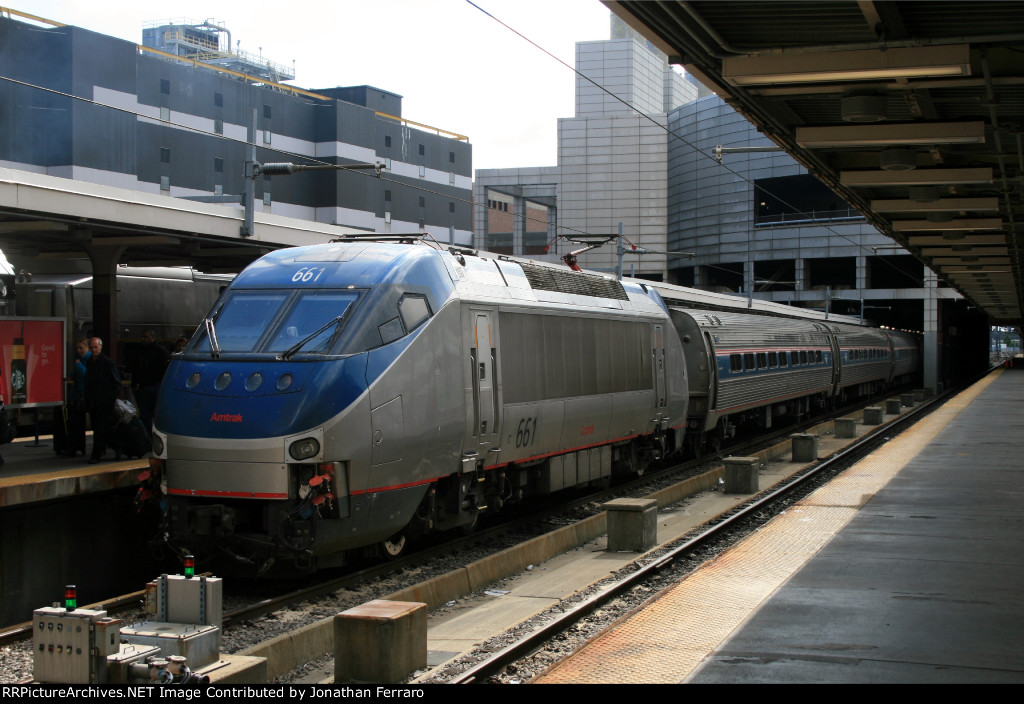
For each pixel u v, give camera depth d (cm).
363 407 1027
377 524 1066
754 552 1059
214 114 5500
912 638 723
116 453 1327
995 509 1334
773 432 3184
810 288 6712
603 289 1727
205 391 1032
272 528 995
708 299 2912
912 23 876
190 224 1494
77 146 4662
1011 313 5947
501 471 1359
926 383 6222
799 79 973
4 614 1059
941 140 1203
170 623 684
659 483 1977
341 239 1272
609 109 8525
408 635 745
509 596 1105
